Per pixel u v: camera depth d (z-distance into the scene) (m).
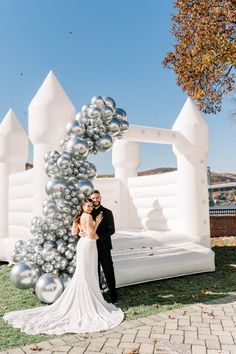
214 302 5.32
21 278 5.13
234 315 4.66
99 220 5.07
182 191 8.07
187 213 7.93
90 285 4.75
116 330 4.12
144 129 7.38
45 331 4.07
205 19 13.02
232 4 12.65
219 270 7.96
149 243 7.41
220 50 12.69
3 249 9.07
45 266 5.21
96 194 5.47
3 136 9.38
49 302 5.06
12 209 9.04
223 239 15.11
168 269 6.88
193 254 7.43
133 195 10.32
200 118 8.12
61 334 4.00
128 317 4.61
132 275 6.36
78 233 5.14
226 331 4.06
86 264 4.77
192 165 7.96
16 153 9.43
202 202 7.96
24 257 5.46
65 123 6.46
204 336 3.91
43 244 5.35
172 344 3.67
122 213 10.51
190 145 7.92
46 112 6.38
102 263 5.42
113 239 7.17
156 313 4.78
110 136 5.97
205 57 12.80
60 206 5.32
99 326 4.20
